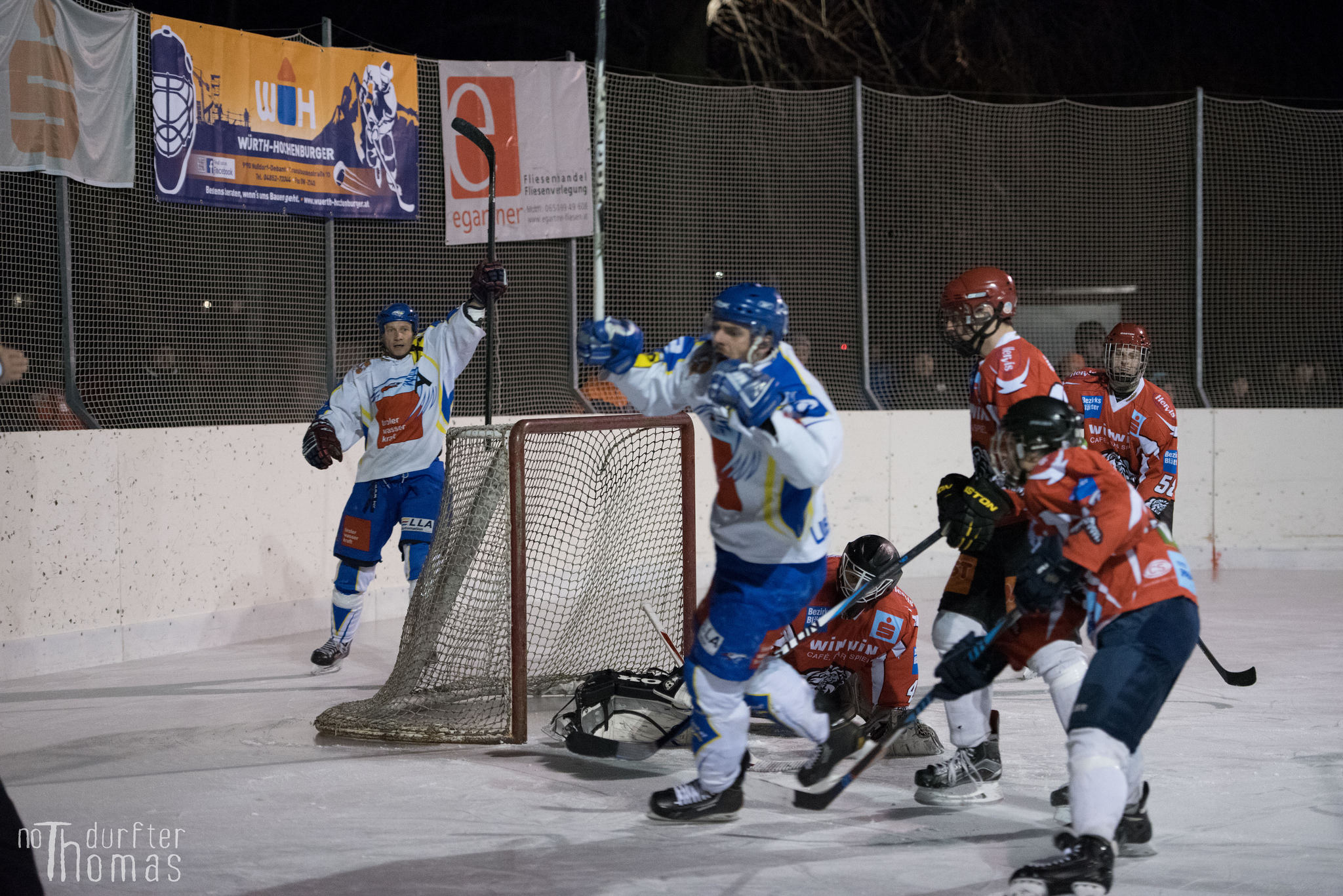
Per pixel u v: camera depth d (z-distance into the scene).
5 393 19.09
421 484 17.92
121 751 13.66
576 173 25.22
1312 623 21.42
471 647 14.81
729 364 9.33
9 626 17.62
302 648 20.22
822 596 13.25
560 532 16.80
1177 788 11.88
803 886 9.35
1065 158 28.80
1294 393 29.48
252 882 9.48
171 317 20.88
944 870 9.70
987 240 28.64
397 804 11.59
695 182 26.56
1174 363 29.22
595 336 10.34
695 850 10.23
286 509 21.62
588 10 49.59
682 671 14.48
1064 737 14.23
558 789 12.14
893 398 28.23
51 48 18.91
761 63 51.72
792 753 13.49
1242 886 9.22
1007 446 9.10
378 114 22.97
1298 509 29.22
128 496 19.12
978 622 11.35
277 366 22.23
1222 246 29.20
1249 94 53.19
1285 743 13.54
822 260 27.48
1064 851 8.62
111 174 19.75
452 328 18.06
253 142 21.42
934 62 52.59
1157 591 9.05
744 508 10.14
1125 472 17.47
